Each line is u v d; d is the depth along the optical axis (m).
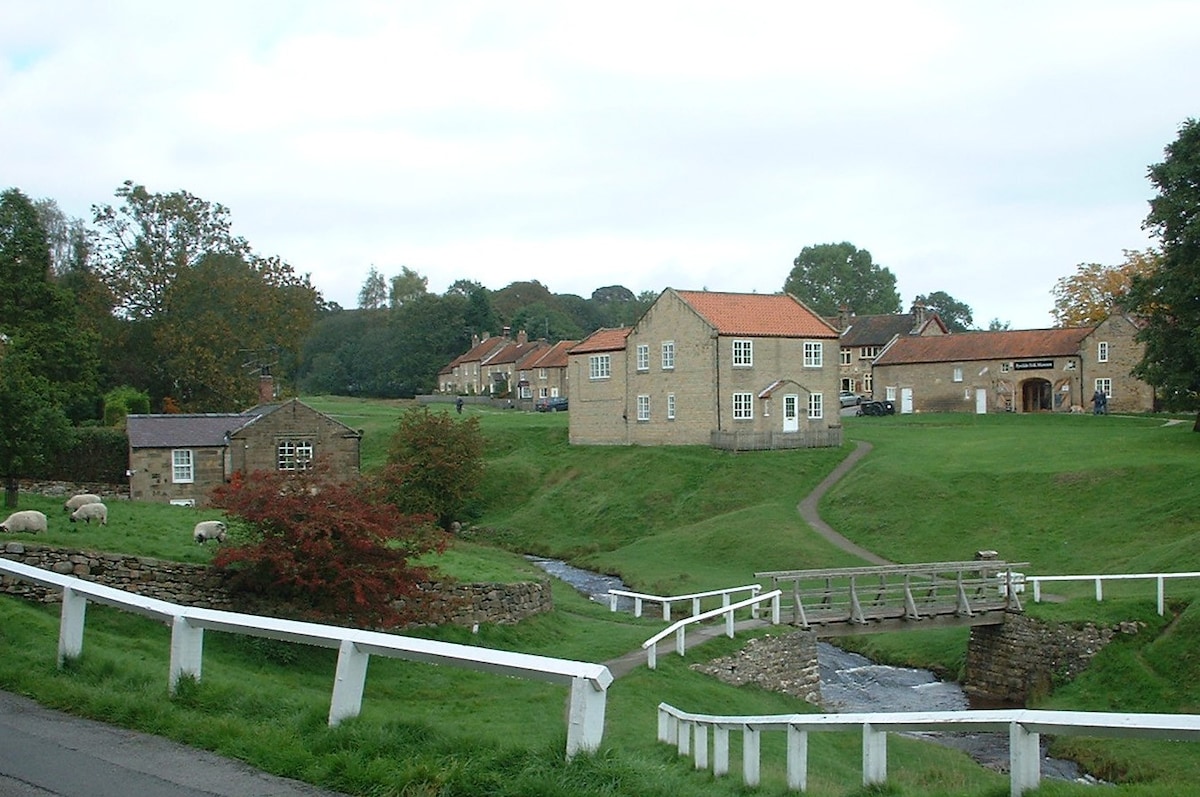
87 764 8.86
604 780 8.17
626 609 38.72
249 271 72.81
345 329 166.00
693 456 63.56
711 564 47.56
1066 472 49.34
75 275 74.94
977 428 70.25
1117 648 30.97
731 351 65.19
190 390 72.31
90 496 30.02
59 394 52.19
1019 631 32.22
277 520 23.39
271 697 10.87
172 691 10.77
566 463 69.19
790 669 29.62
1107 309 95.94
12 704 10.82
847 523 50.34
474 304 150.88
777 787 11.56
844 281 160.25
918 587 33.38
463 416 93.56
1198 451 50.16
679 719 16.16
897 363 93.12
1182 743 24.80
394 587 24.02
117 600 11.60
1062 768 25.14
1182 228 51.81
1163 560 37.34
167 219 71.94
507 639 28.56
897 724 9.72
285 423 50.59
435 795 8.08
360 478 27.75
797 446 64.00
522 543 57.09
